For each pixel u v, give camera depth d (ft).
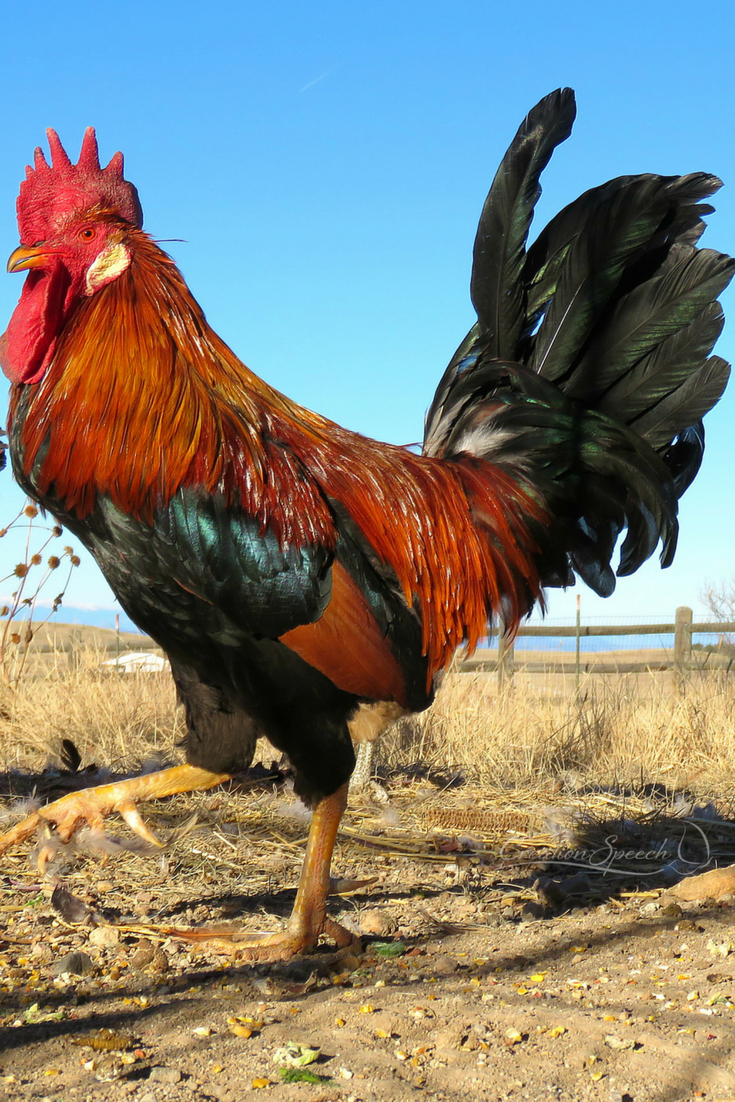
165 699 9.20
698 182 5.72
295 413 5.27
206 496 4.80
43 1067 4.32
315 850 5.00
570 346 5.76
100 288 4.97
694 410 5.68
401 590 5.17
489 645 5.53
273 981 4.76
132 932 5.12
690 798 7.09
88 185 5.03
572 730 8.56
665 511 5.57
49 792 6.68
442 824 6.47
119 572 4.92
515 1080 4.28
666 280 5.72
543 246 5.88
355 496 5.14
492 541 5.44
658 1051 4.39
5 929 5.16
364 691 4.96
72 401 4.87
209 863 5.79
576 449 5.62
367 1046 4.42
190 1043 4.43
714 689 10.36
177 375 4.91
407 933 5.21
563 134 5.77
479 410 5.71
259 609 4.81
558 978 4.83
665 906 5.42
